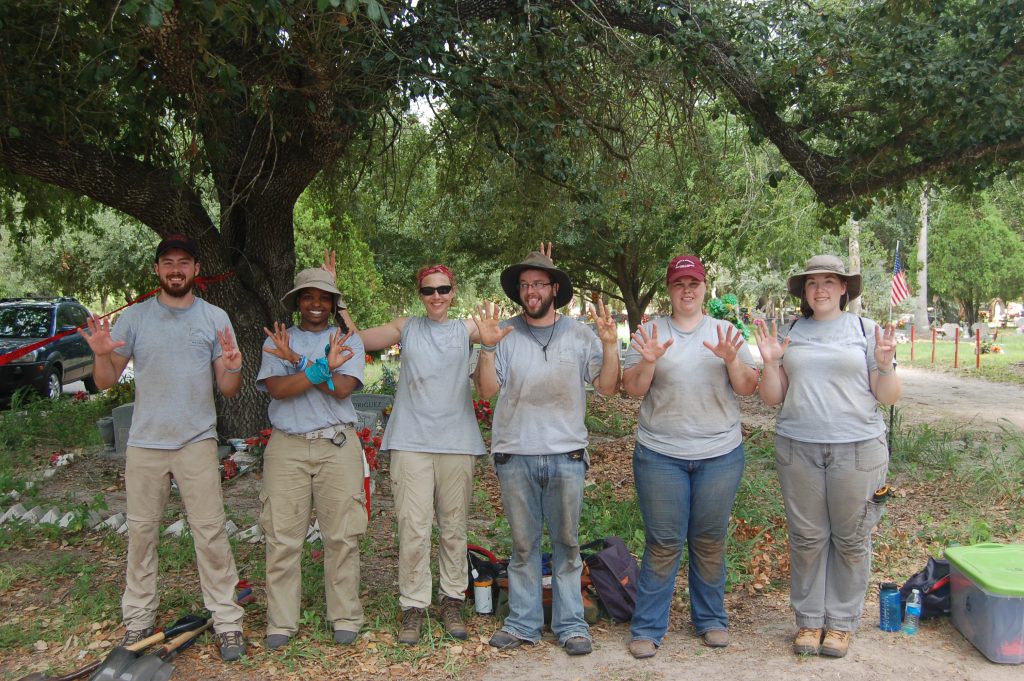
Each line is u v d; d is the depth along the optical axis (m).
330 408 4.37
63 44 6.42
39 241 25.45
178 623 4.38
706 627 4.42
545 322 4.41
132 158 8.24
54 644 4.39
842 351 4.20
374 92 7.12
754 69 8.38
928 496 7.49
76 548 5.94
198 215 8.52
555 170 8.71
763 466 8.44
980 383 19.62
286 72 7.19
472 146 10.69
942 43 9.06
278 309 8.95
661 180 11.16
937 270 42.34
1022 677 3.98
